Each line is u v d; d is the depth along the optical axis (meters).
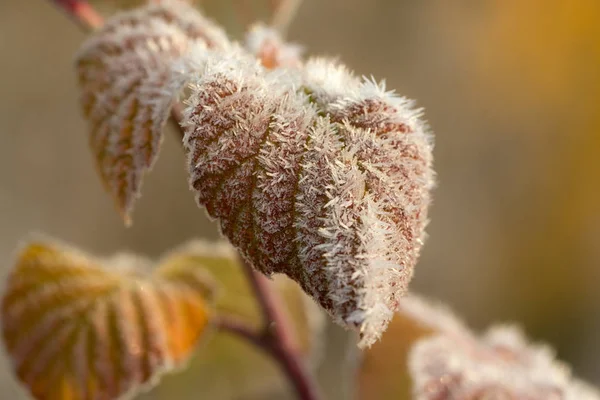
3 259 1.04
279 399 0.53
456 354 0.33
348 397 0.38
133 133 0.27
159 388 0.44
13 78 1.16
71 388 0.32
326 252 0.23
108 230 1.14
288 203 0.24
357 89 0.25
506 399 0.31
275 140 0.24
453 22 1.31
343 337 1.02
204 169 0.24
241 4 0.34
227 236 0.24
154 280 0.34
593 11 1.29
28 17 1.17
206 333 0.33
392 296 0.23
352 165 0.24
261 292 0.34
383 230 0.23
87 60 0.28
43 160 1.14
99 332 0.32
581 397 0.33
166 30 0.28
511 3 1.30
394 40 1.29
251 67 0.25
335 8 1.25
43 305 0.32
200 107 0.24
